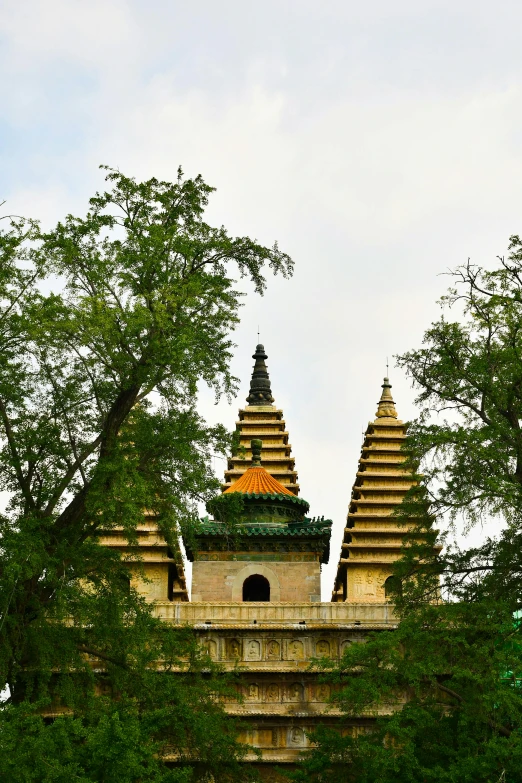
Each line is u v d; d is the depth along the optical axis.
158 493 45.47
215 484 45.66
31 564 40.06
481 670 41.06
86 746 37.50
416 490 46.41
